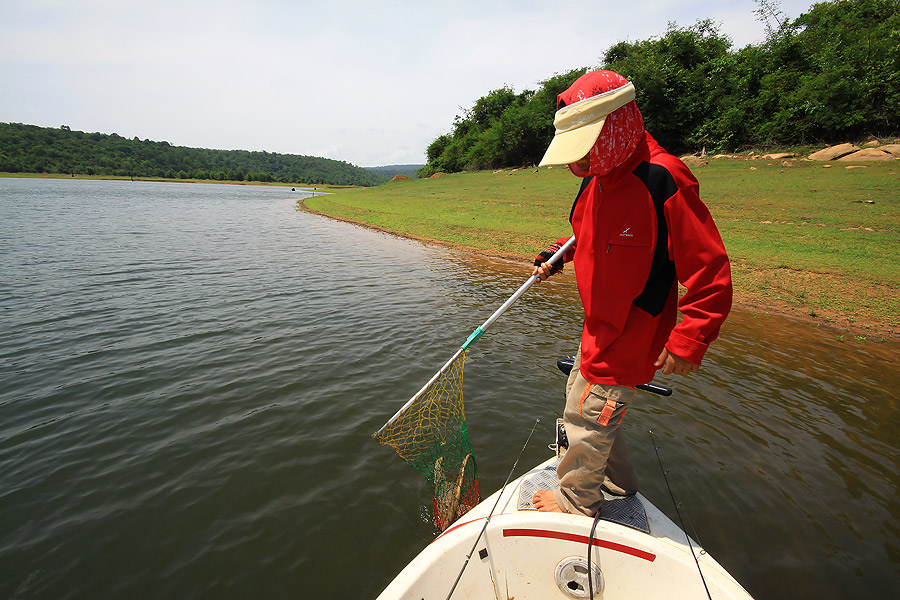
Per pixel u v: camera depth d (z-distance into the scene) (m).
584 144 1.69
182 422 4.09
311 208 27.95
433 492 3.26
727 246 11.18
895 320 6.96
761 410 4.51
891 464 3.71
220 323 6.57
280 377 4.95
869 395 4.84
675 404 4.60
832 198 15.77
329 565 2.71
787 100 26.06
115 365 5.16
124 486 3.31
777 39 30.69
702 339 1.78
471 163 49.97
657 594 2.00
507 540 2.19
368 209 24.72
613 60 38.78
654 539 2.07
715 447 3.89
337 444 3.80
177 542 2.86
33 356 5.36
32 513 3.06
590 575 2.05
